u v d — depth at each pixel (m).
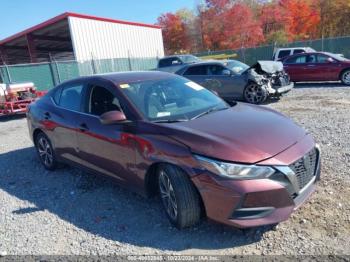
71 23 22.11
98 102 4.49
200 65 12.30
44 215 4.16
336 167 4.62
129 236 3.50
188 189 3.28
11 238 3.69
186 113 4.03
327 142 5.82
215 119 3.78
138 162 3.75
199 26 52.41
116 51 25.56
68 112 4.97
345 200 3.71
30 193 4.91
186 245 3.25
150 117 3.88
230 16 46.09
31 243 3.55
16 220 4.11
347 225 3.27
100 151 4.35
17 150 7.52
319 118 7.94
